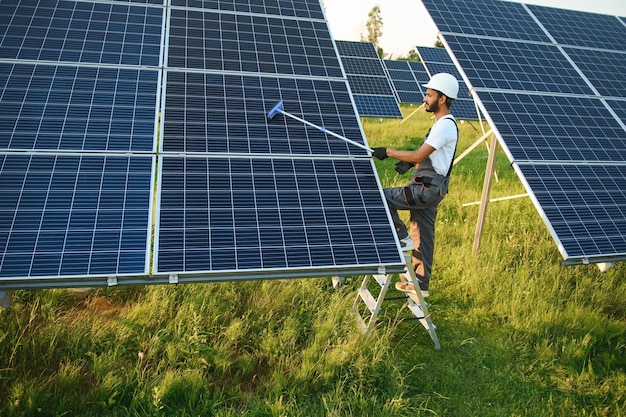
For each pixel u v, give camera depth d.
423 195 4.64
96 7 5.70
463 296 6.15
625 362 5.04
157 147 4.46
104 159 4.24
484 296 6.06
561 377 4.80
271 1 6.64
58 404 3.84
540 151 6.28
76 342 4.45
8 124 4.30
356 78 19.25
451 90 4.70
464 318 5.71
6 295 3.59
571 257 5.07
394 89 21.70
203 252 3.84
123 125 4.54
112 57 5.14
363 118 20.36
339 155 4.88
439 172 4.68
